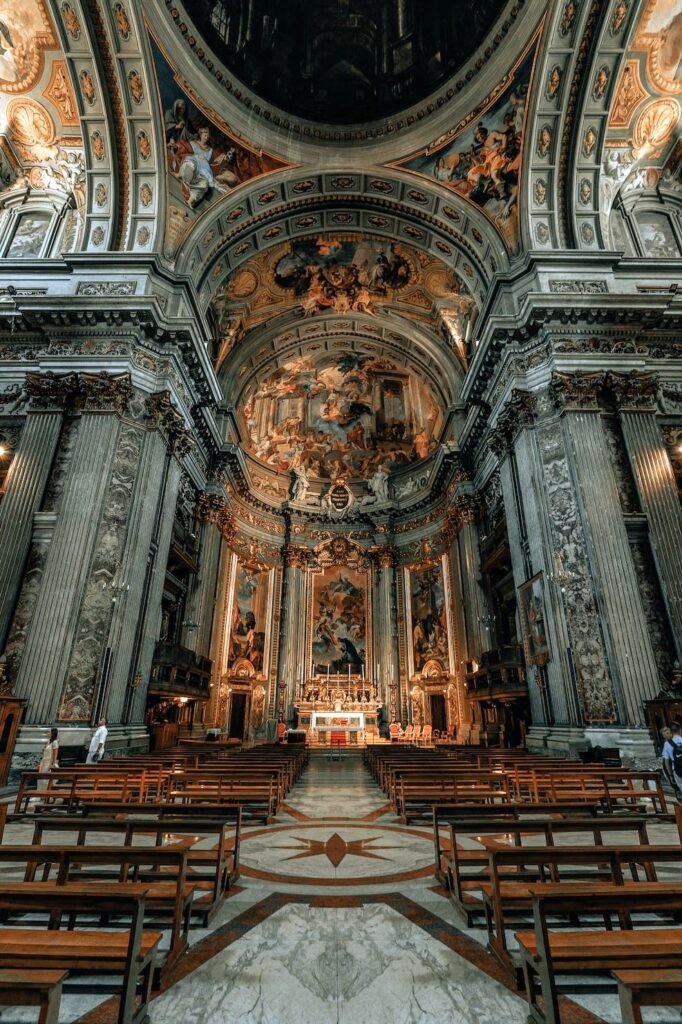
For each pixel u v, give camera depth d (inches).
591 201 565.0
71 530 430.9
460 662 772.0
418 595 928.9
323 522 1008.9
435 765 292.2
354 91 613.0
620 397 482.0
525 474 493.0
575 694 402.9
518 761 313.7
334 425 1032.2
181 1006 88.8
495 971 102.1
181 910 104.7
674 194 613.0
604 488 445.1
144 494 475.5
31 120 551.2
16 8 469.4
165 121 540.7
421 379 919.0
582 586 428.1
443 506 895.7
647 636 403.9
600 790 244.5
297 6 601.0
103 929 120.4
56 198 599.5
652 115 552.4
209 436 690.2
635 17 476.4
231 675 799.1
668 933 83.4
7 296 529.0
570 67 510.6
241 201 609.6
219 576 768.3
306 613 957.2
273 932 119.6
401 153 602.5
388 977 99.4
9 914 128.8
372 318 839.7
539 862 105.2
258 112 582.2
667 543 438.6
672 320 514.6
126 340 497.0
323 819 251.8
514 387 508.1
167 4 485.4
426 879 157.9
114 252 524.1
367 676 921.5
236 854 155.4
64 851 100.9
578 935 82.7
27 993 61.3
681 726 257.6
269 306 790.5
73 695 392.8
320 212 670.5
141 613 467.8
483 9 525.3
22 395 504.4
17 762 361.4
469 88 553.6
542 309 499.5
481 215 593.9
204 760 320.2
